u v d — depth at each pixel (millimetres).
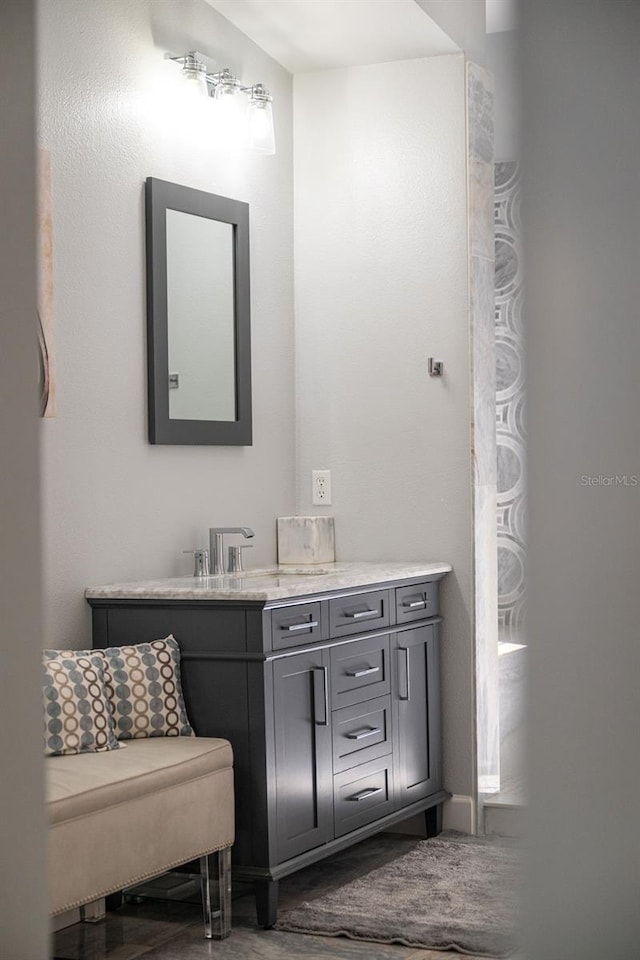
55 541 2838
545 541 719
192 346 3350
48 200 2756
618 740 702
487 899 2977
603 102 706
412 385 3785
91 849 2279
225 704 2814
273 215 3820
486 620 3756
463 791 3678
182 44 3334
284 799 2838
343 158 3885
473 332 3703
